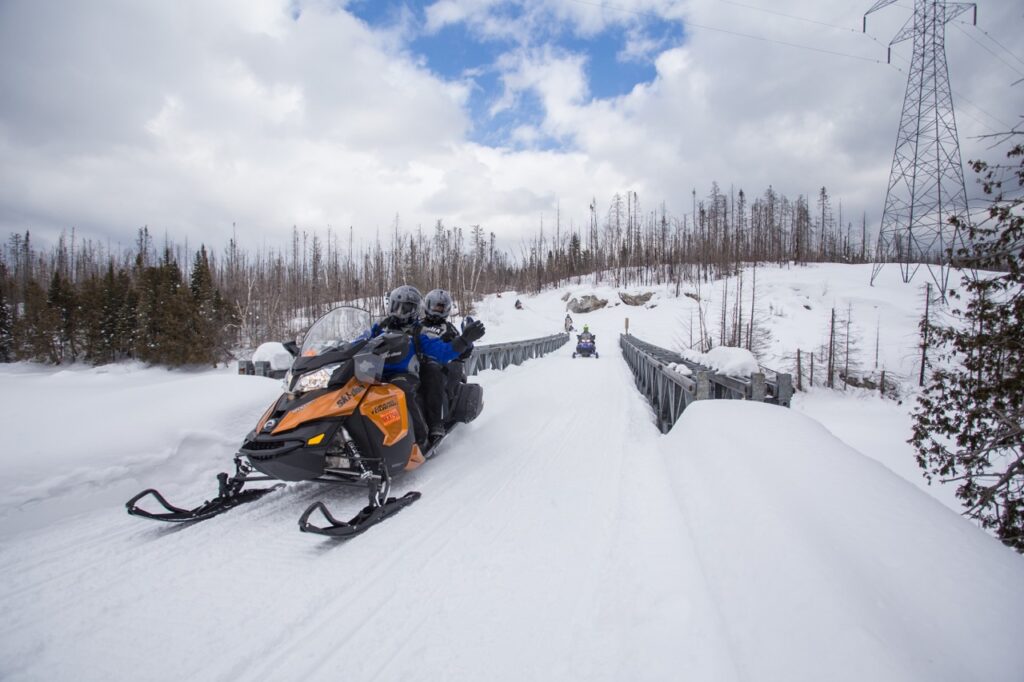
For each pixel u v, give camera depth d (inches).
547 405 337.1
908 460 553.3
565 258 3998.5
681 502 143.5
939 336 295.1
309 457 136.6
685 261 3115.2
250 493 157.8
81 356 1491.1
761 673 66.1
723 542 106.3
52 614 94.3
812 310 1891.0
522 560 117.0
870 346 1520.7
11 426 171.2
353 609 96.7
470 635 88.1
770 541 93.2
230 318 1441.9
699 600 94.8
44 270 3009.4
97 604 97.9
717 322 1704.0
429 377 199.8
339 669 78.9
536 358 885.2
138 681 75.8
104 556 118.5
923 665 54.4
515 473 187.3
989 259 256.4
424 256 2915.8
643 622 90.2
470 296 2375.7
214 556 119.1
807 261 3230.8
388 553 121.0
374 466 148.7
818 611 69.8
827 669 59.2
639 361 538.3
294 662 80.7
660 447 221.1
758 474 126.0
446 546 124.9
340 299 2431.1
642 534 129.4
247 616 94.0
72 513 142.4
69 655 82.0
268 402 218.7
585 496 160.7
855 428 799.1
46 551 120.6
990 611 61.4
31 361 1473.9
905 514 90.4
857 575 74.0
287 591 103.3
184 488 167.3
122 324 1376.7
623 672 76.8
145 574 110.0
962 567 71.7
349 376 151.9
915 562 74.1
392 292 204.7
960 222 262.2
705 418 193.2
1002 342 257.1
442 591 103.3
